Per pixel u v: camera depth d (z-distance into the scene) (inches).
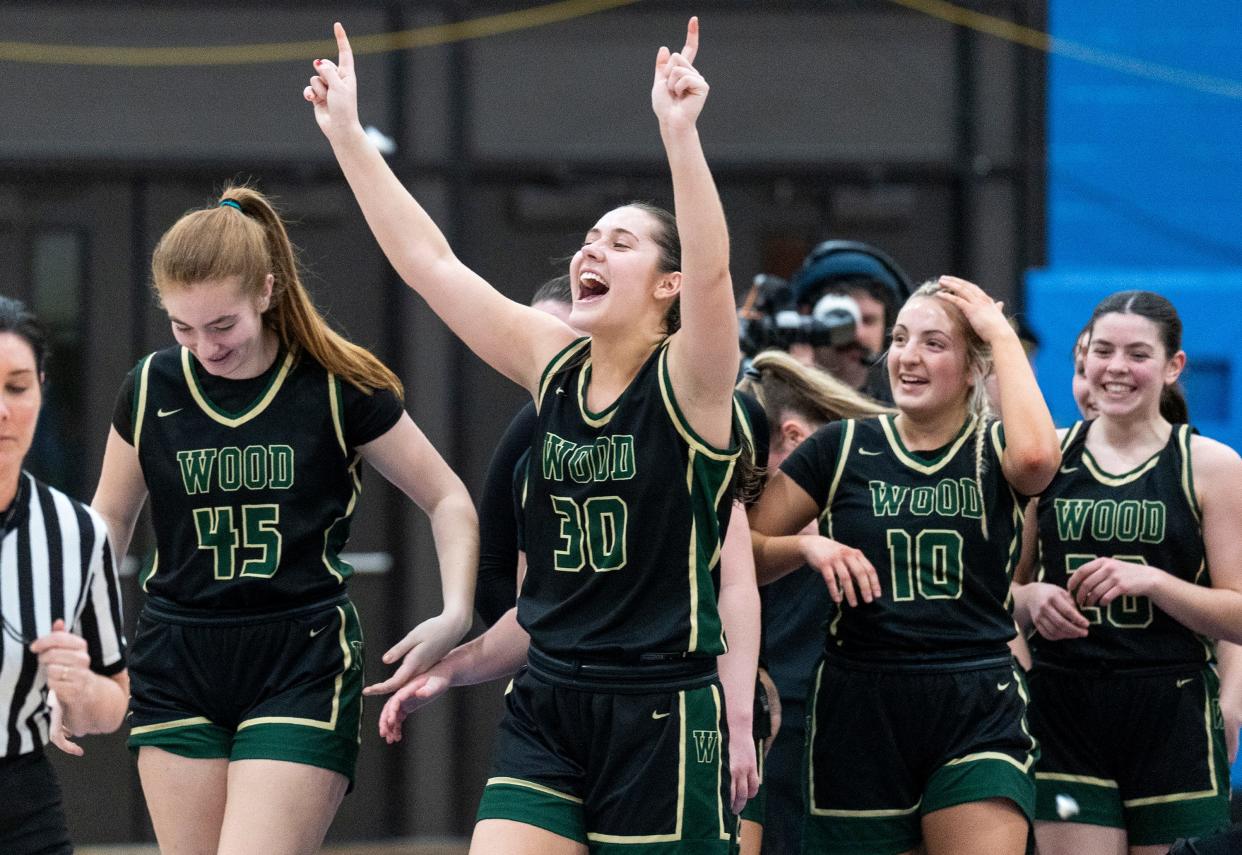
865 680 323.3
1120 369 362.0
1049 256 653.3
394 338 634.2
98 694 254.4
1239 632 348.2
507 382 640.4
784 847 368.5
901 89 647.1
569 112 636.7
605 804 274.2
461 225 633.0
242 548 300.2
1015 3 646.5
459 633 307.3
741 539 302.2
